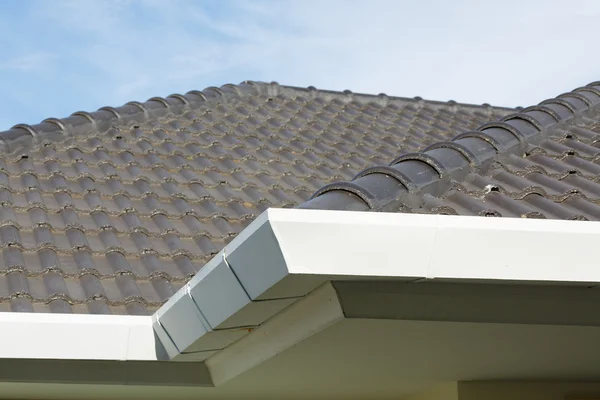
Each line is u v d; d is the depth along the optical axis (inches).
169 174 357.4
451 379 222.2
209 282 156.6
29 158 356.2
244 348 190.1
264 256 134.9
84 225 293.6
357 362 194.5
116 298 239.9
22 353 188.4
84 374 201.9
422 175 197.0
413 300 146.7
